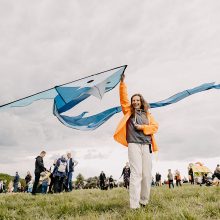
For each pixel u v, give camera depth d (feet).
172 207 18.58
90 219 15.96
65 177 49.83
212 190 30.04
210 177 63.72
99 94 17.58
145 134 19.19
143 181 19.49
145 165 19.30
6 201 29.35
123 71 18.25
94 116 19.35
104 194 34.78
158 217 15.56
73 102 17.44
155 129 19.56
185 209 16.28
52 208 21.97
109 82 18.72
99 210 19.61
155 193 28.32
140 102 20.06
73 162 57.72
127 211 17.30
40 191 55.62
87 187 98.37
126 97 20.04
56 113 17.56
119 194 32.50
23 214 20.35
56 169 48.11
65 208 20.59
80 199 27.68
